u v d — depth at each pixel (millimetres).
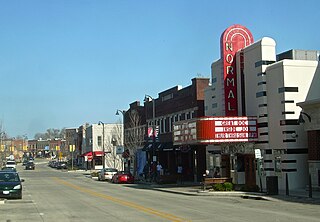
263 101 32406
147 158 60156
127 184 47469
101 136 97438
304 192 27734
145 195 30531
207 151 41281
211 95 40875
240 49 35000
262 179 32562
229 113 34656
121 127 89438
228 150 36500
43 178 63812
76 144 128250
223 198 26953
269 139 32188
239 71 34812
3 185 26875
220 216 17281
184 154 49156
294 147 30406
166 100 53969
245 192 28875
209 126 32781
